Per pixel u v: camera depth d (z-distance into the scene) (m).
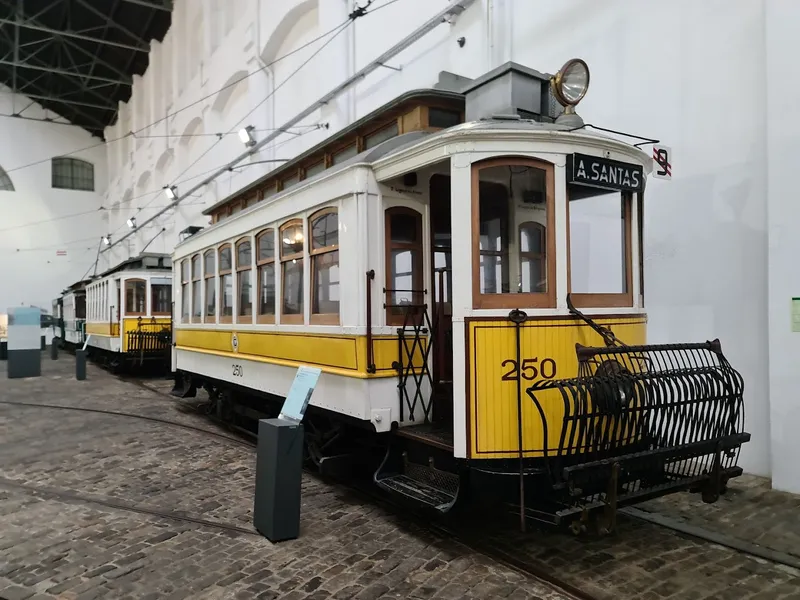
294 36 13.10
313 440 5.85
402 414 4.71
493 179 3.96
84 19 22.73
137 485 5.67
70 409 10.12
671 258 5.98
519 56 7.45
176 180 20.72
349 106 10.79
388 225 4.78
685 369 3.95
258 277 6.60
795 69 4.89
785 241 4.96
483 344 3.80
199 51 18.91
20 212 29.23
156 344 15.12
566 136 3.92
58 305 29.38
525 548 4.05
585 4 6.68
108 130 31.83
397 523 4.55
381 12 10.04
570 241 3.96
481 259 3.90
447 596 3.38
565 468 3.41
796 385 4.92
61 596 3.47
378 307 4.67
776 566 3.73
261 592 3.47
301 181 6.14
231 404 8.20
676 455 3.75
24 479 5.95
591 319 3.99
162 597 3.44
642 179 4.30
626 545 4.07
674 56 5.90
